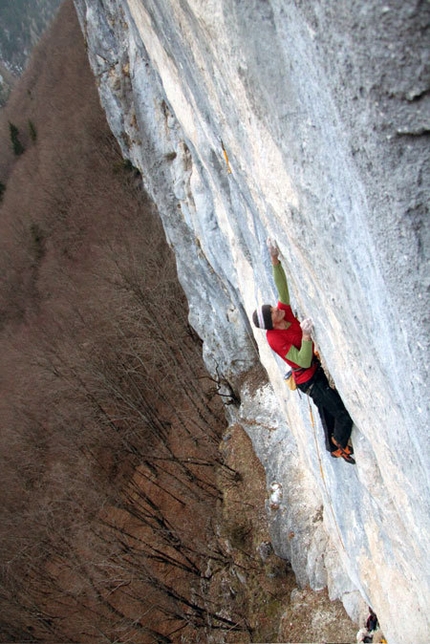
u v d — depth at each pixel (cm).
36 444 2739
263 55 333
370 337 360
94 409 2530
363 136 258
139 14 960
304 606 1193
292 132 339
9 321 3894
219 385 2006
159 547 2181
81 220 3738
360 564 780
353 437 557
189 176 1535
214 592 1783
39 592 2239
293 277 512
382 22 221
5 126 5669
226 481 1800
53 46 5403
